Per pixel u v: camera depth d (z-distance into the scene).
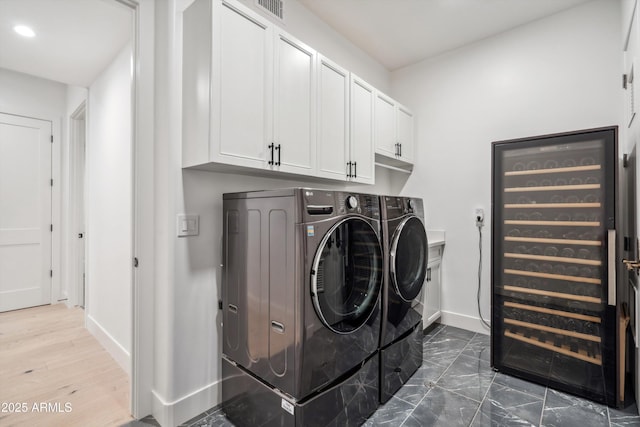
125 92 2.38
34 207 3.64
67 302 3.69
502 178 2.25
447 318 3.10
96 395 1.97
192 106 1.59
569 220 2.02
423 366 2.28
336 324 1.51
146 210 1.76
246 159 1.60
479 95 2.93
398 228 1.97
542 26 2.59
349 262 1.60
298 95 1.91
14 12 2.05
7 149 3.46
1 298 3.46
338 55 2.79
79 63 2.69
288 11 2.31
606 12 2.32
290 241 1.38
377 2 2.40
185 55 1.65
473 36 2.87
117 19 2.13
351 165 2.37
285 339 1.40
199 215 1.77
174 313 1.65
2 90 3.42
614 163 1.84
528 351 2.11
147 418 1.74
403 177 3.46
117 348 2.40
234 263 1.71
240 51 1.58
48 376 2.19
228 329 1.76
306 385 1.37
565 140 2.00
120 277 2.41
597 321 1.91
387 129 2.89
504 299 2.23
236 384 1.69
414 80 3.37
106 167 2.70
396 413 1.75
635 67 1.76
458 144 3.07
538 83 2.61
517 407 1.80
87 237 3.05
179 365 1.67
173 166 1.66
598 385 1.86
